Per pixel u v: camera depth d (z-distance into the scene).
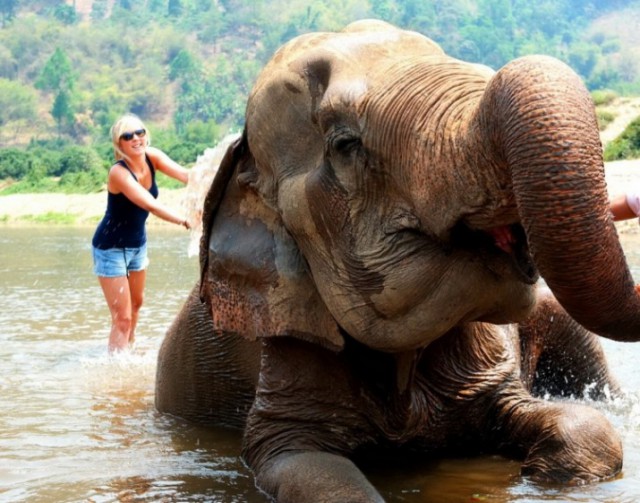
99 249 8.65
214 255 5.05
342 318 4.40
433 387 5.06
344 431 4.93
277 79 4.67
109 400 6.88
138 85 149.62
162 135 97.00
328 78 4.46
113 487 4.91
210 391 6.09
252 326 4.90
